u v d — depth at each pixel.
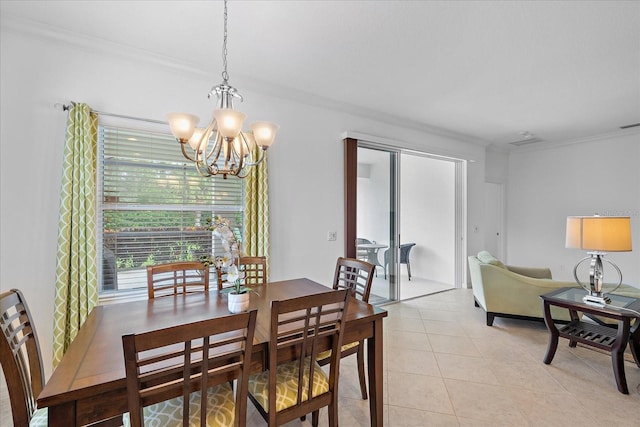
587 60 2.52
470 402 1.98
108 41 2.26
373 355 1.67
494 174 5.75
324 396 1.46
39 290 2.14
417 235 5.95
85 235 2.19
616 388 2.12
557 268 5.36
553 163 5.40
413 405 1.96
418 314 3.73
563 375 2.30
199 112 2.72
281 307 1.23
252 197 2.93
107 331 1.42
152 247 2.60
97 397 1.02
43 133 2.16
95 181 2.29
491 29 2.10
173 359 1.16
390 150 4.19
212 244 2.83
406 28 2.10
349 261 2.31
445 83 2.98
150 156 2.57
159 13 1.95
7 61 2.07
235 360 1.22
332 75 2.81
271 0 1.82
